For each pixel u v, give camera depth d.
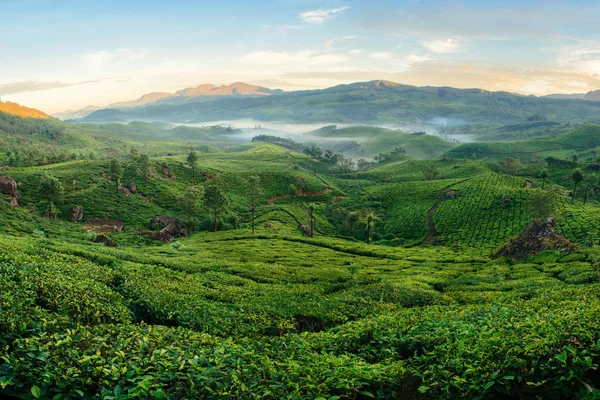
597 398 9.70
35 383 9.75
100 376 10.33
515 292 40.78
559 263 62.16
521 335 13.59
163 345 14.18
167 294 30.67
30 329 12.70
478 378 11.14
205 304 29.75
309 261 73.25
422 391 10.96
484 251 105.88
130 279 34.47
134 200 137.50
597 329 12.73
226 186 182.75
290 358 13.90
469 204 153.25
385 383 12.09
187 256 67.75
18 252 32.34
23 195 119.12
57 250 43.09
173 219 122.94
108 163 169.00
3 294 17.30
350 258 81.31
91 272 33.09
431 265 75.56
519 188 160.75
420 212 158.50
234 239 105.38
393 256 87.50
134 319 24.25
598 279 43.72
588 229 105.94
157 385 10.03
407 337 16.88
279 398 10.83
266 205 174.38
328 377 11.45
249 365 12.31
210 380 10.45
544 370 11.16
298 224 149.88
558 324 13.70
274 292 39.53
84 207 121.75
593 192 171.12
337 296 39.03
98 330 14.70
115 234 103.38
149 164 159.62
